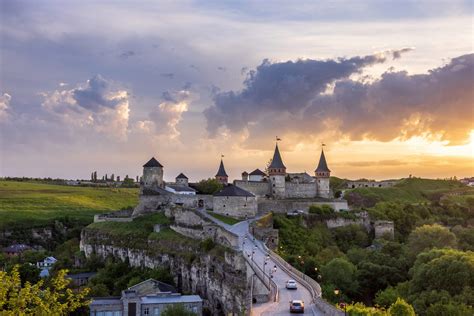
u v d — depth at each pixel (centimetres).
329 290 9700
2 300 5228
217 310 14150
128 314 13288
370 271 13500
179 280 16775
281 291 9781
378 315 7894
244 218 19225
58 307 5672
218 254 15012
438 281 11775
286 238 17825
